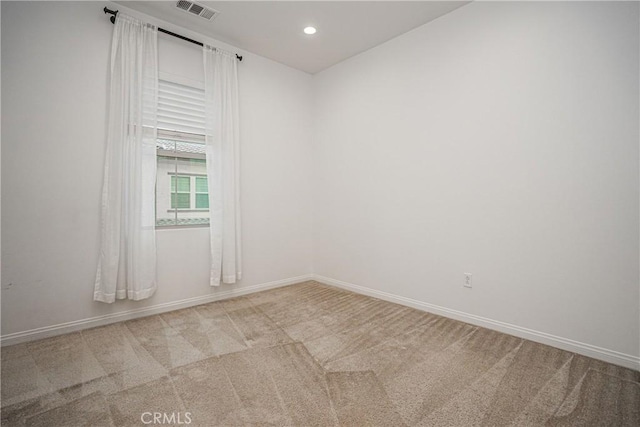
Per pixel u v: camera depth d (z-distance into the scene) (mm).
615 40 1984
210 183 3125
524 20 2344
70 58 2422
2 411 1554
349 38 3219
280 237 3855
